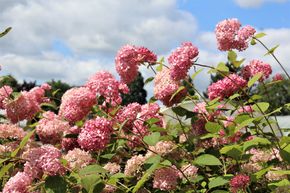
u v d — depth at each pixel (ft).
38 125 5.63
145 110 5.42
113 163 5.00
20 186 3.88
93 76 5.55
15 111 5.85
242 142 4.83
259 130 5.30
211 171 5.19
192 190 4.55
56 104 8.00
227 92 5.36
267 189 4.82
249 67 5.77
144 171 4.76
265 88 5.78
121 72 5.30
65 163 4.15
